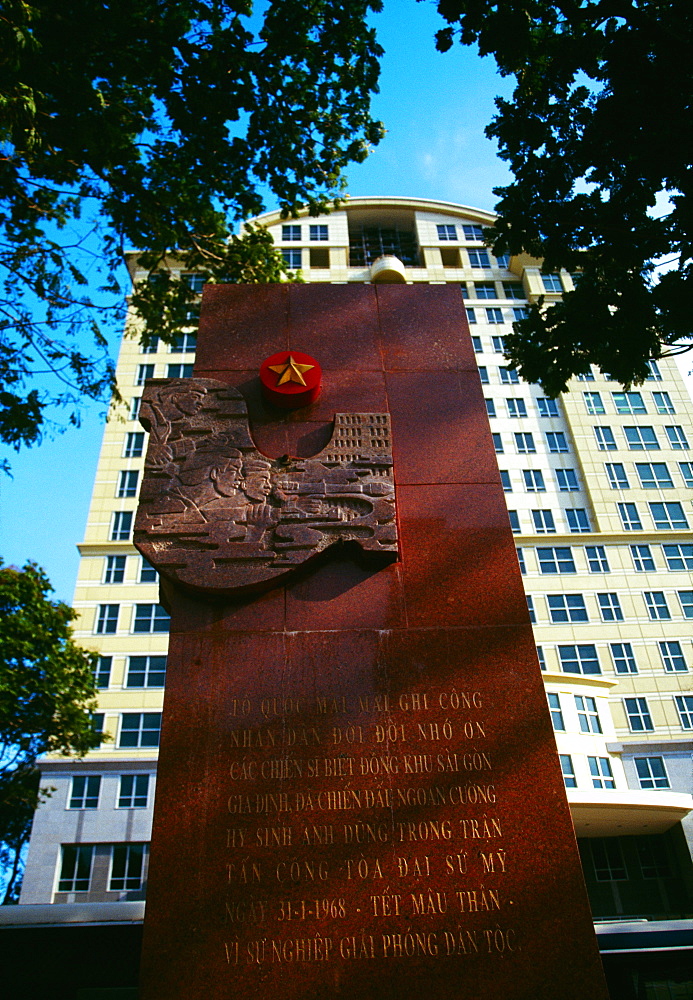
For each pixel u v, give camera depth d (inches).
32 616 872.9
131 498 1355.8
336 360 325.4
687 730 1202.0
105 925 379.2
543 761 230.7
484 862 213.2
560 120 428.1
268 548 263.4
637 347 440.1
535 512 1414.9
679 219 414.9
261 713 235.5
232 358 324.2
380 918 203.8
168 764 225.5
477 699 241.1
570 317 446.9
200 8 440.8
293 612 255.8
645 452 1476.4
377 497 279.0
